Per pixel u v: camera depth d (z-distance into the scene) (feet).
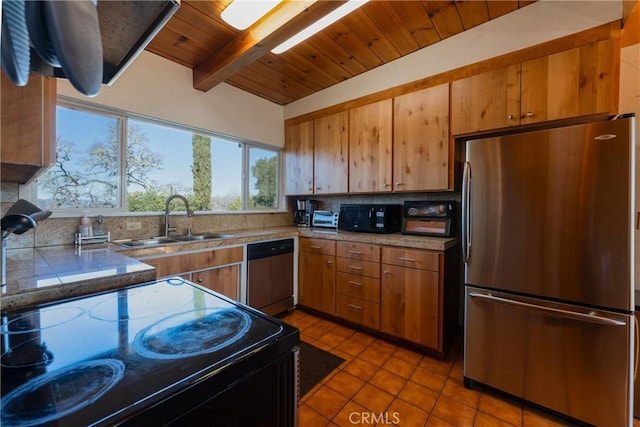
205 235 8.66
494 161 5.48
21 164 3.28
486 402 5.47
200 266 7.34
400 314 7.55
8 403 1.55
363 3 5.49
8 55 1.32
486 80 6.66
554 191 4.87
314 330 8.59
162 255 6.63
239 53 6.84
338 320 9.19
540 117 5.98
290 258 9.95
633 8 5.03
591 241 4.57
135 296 3.44
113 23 2.31
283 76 9.23
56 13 1.36
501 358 5.50
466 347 5.90
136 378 1.79
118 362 1.98
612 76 5.31
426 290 7.12
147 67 7.58
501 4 6.13
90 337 2.37
